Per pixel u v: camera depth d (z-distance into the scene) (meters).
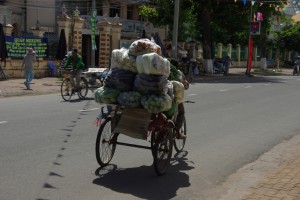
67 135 9.12
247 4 35.84
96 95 6.71
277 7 39.56
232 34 38.06
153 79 6.35
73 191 5.77
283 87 24.53
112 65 6.73
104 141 6.94
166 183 6.40
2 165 6.74
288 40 56.78
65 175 6.43
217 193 6.07
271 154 8.45
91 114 12.12
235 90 21.53
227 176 6.94
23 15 35.78
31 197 5.45
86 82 16.30
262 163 7.74
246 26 37.34
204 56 34.16
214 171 7.18
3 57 22.75
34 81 22.50
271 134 10.49
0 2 34.06
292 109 15.11
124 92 6.54
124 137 9.22
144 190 6.01
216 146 8.97
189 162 7.67
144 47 6.50
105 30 29.03
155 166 6.56
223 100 16.94
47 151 7.73
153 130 6.54
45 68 25.55
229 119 12.41
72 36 26.06
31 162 6.98
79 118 11.34
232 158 8.06
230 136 10.03
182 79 7.38
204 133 10.23
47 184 5.97
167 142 6.80
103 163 6.95
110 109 6.83
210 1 32.81
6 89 18.34
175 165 7.43
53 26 36.69
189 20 33.06
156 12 32.75
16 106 13.46
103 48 29.20
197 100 16.56
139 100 6.45
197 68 32.28
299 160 7.80
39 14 36.28
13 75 23.66
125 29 38.94
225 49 48.72
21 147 7.91
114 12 40.66
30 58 18.64
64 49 26.06
